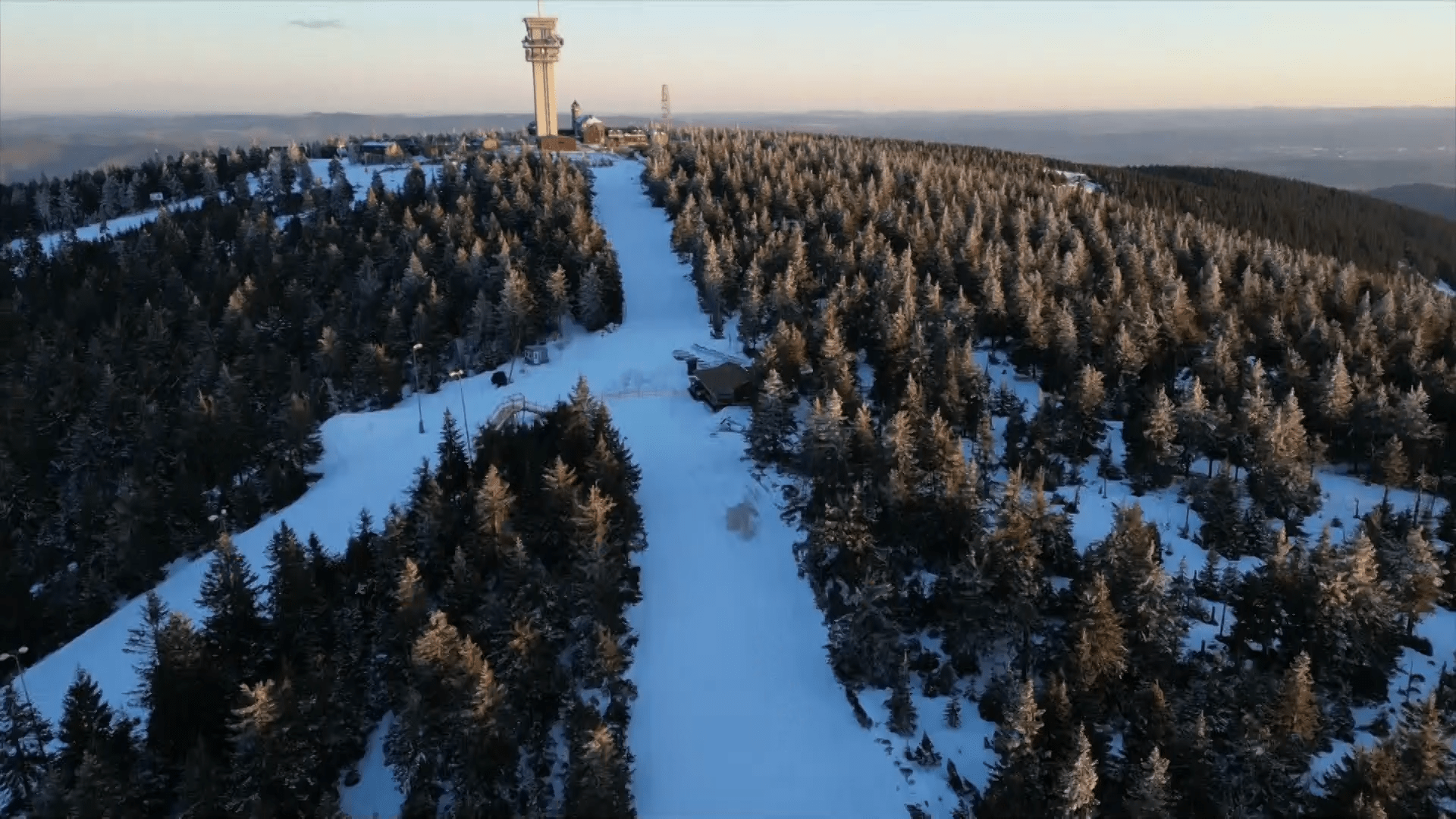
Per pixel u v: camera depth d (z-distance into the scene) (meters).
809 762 48.34
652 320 113.38
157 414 80.62
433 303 99.88
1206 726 41.53
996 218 120.06
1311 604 49.00
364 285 105.88
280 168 170.75
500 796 44.44
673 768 48.31
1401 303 98.44
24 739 49.69
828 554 58.38
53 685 58.12
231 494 74.56
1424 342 86.06
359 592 56.00
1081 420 73.31
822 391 77.31
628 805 42.72
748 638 57.09
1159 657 47.09
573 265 112.25
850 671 52.22
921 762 46.78
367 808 46.91
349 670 50.75
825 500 60.47
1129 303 90.38
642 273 127.75
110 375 81.44
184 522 70.06
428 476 65.12
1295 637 49.75
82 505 69.81
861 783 46.75
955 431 74.94
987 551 50.72
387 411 91.50
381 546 57.00
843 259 105.19
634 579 60.25
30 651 60.97
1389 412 71.19
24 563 68.62
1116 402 80.19
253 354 92.06
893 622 51.88
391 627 50.34
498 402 91.31
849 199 129.88
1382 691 48.91
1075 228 120.69
